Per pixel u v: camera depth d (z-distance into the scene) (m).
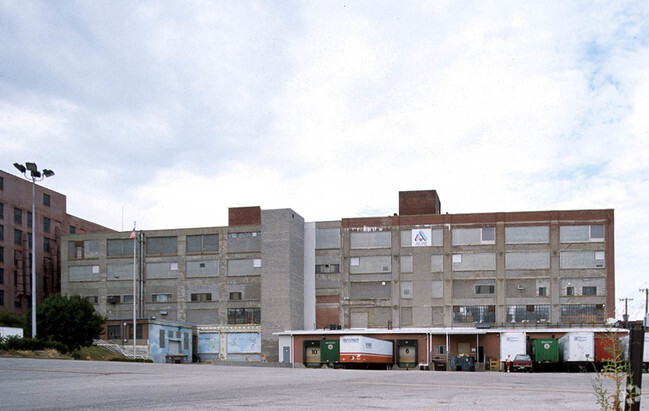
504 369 59.88
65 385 19.94
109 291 88.50
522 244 80.44
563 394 20.41
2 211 86.94
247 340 83.12
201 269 87.25
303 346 73.62
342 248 84.81
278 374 32.31
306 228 86.69
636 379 8.92
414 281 82.44
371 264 83.94
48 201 96.19
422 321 81.25
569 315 78.31
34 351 47.06
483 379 31.06
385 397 17.66
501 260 80.44
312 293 84.94
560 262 79.50
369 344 57.75
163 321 74.94
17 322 75.38
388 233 84.19
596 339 55.97
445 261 81.81
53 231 96.25
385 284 83.12
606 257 78.56
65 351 50.19
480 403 16.44
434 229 82.81
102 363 36.09
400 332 72.62
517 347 60.12
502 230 81.00
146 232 89.12
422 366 69.69
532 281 79.75
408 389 21.39
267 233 82.38
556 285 78.94
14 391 17.66
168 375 26.80
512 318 79.31
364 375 33.31
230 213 91.19
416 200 86.75
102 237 89.75
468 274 81.19
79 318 63.12
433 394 19.27
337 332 73.69
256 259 85.94
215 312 85.94
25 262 89.25
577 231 79.75
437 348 72.50
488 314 79.94
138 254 88.50
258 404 14.71
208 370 34.38
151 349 71.44
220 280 86.44
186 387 19.98
